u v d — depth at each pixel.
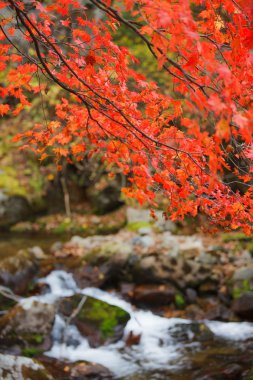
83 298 6.30
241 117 1.73
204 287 6.86
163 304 6.68
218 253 7.41
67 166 10.70
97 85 2.83
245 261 7.29
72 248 8.14
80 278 7.18
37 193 10.49
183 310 6.59
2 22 2.82
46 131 3.13
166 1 1.85
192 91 1.87
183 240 8.04
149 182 2.99
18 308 5.74
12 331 5.50
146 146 2.63
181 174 2.82
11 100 7.34
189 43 1.79
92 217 10.39
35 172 10.66
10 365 4.30
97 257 7.36
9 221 10.02
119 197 10.41
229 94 1.75
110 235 9.08
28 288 6.86
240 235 8.12
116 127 2.86
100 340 5.77
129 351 5.66
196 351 5.60
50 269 7.34
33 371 4.39
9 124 11.20
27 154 10.79
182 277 6.92
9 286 6.71
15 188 10.30
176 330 6.06
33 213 10.37
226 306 6.59
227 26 2.46
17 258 7.17
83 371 5.07
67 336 5.76
